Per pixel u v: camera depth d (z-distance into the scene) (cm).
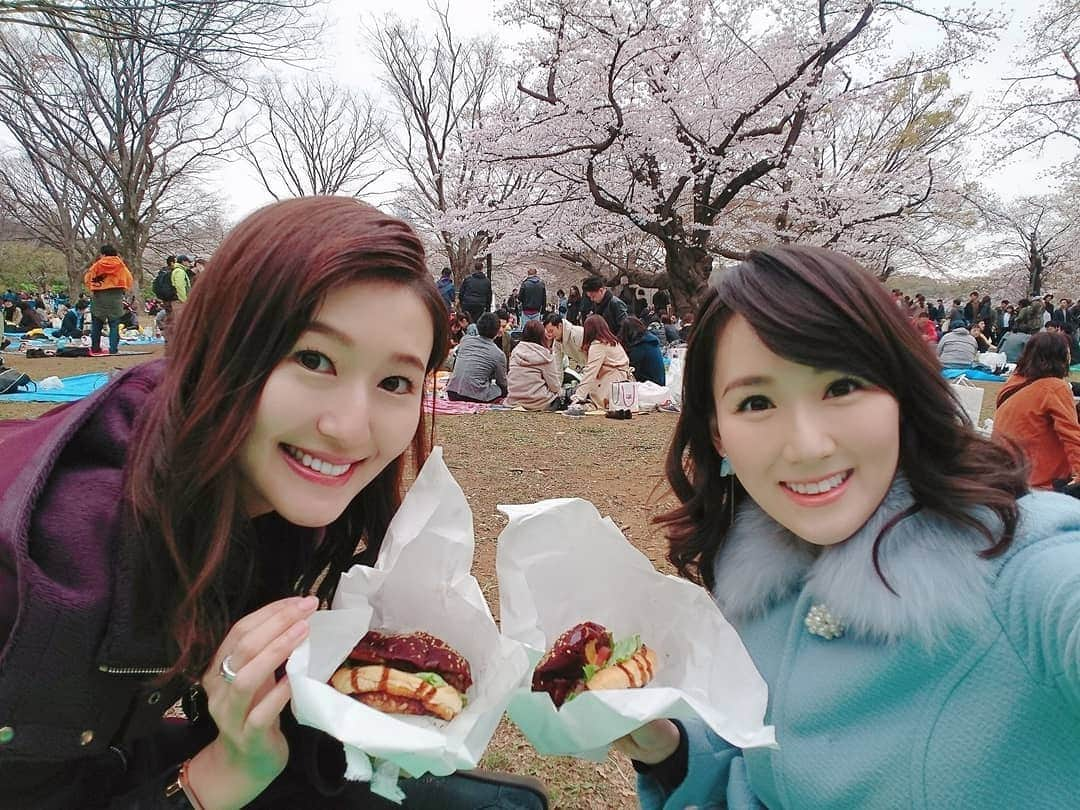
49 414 131
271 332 99
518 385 793
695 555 151
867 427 109
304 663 100
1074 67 1557
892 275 2664
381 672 111
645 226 1533
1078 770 98
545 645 117
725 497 145
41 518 102
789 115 1450
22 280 3462
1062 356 401
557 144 1549
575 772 197
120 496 106
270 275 98
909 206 1541
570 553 129
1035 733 99
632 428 676
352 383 103
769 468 114
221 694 105
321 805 133
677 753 137
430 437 150
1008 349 1452
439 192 2598
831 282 111
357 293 101
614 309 998
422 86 2598
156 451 103
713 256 1762
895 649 109
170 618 105
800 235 1645
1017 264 3122
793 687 119
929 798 102
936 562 106
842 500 112
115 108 1970
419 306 108
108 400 115
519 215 1811
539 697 107
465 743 102
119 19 873
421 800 136
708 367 128
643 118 1471
